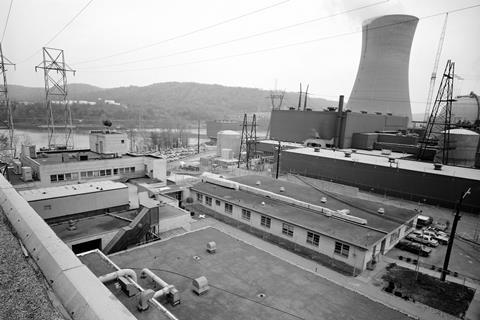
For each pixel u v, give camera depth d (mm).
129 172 39094
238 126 156875
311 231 28312
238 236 32594
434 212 42531
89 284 5926
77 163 33781
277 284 15562
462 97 93938
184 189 42188
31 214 9297
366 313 13711
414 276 25141
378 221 30875
